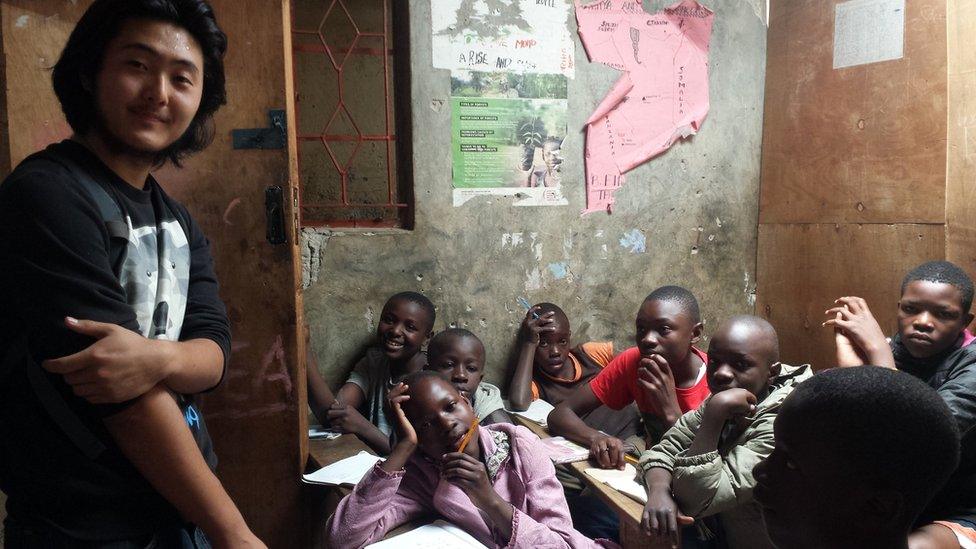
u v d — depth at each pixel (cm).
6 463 101
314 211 311
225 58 212
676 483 179
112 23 106
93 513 102
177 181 213
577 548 187
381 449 268
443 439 190
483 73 314
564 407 249
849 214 318
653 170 347
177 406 105
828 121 326
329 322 303
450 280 320
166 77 109
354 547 181
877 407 96
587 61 329
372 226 315
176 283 117
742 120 361
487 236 323
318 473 219
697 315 243
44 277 94
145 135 108
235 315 220
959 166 271
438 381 195
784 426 103
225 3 211
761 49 360
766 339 197
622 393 254
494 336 329
